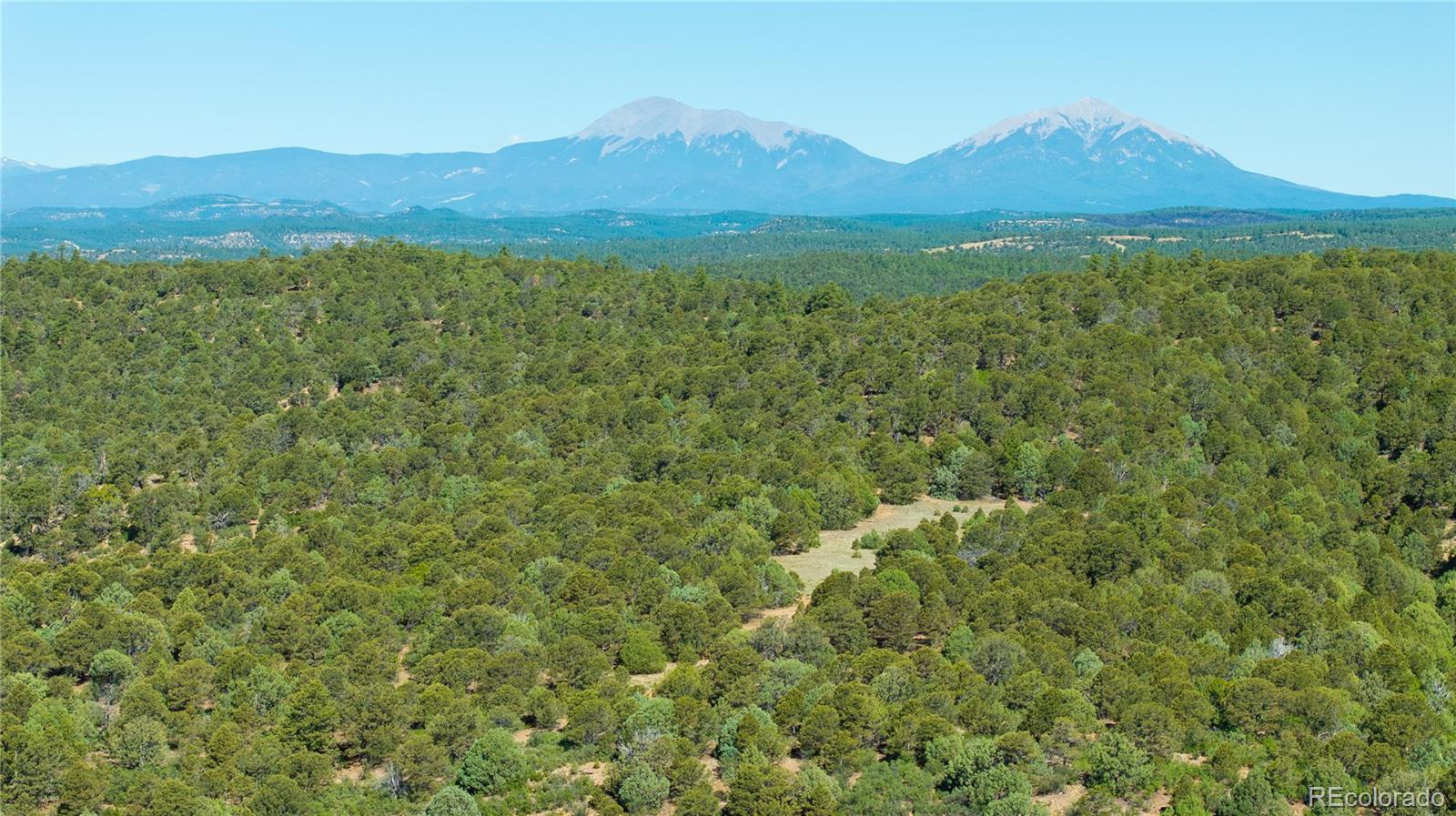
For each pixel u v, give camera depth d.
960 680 110.00
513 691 111.81
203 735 108.56
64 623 133.38
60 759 102.25
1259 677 108.31
